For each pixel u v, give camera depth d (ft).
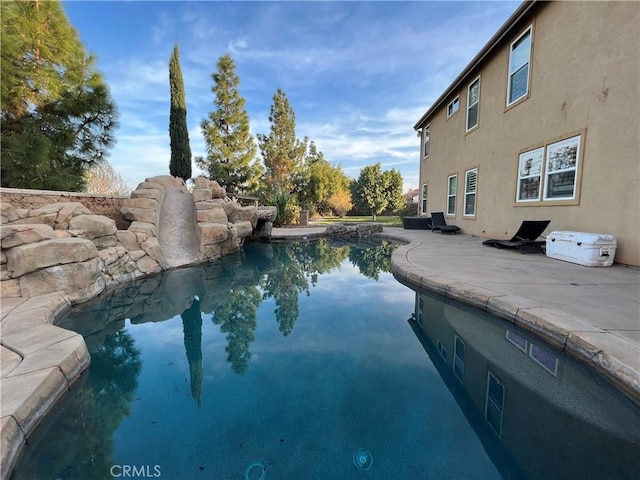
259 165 65.92
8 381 6.56
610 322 8.89
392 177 93.81
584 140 18.31
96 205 24.91
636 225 15.57
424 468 5.47
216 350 10.32
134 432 6.50
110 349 10.48
